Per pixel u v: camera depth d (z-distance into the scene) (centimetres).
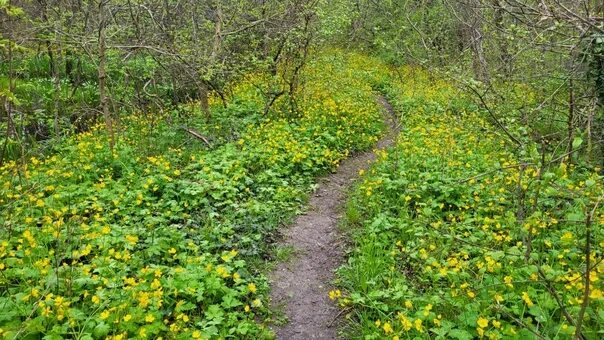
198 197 715
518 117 920
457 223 629
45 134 1127
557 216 604
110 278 502
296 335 475
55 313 434
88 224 651
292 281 559
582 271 452
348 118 1173
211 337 443
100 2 855
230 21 1099
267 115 1133
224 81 1200
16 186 730
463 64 1132
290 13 1089
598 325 407
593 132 790
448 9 1357
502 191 663
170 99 1295
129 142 964
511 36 765
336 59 1644
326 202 781
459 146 933
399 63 1928
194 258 535
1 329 396
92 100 1253
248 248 603
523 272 478
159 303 453
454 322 443
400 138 1025
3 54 1210
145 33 1061
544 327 416
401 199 709
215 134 1016
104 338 423
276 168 841
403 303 487
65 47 950
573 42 732
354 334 466
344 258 607
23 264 521
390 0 1781
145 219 637
